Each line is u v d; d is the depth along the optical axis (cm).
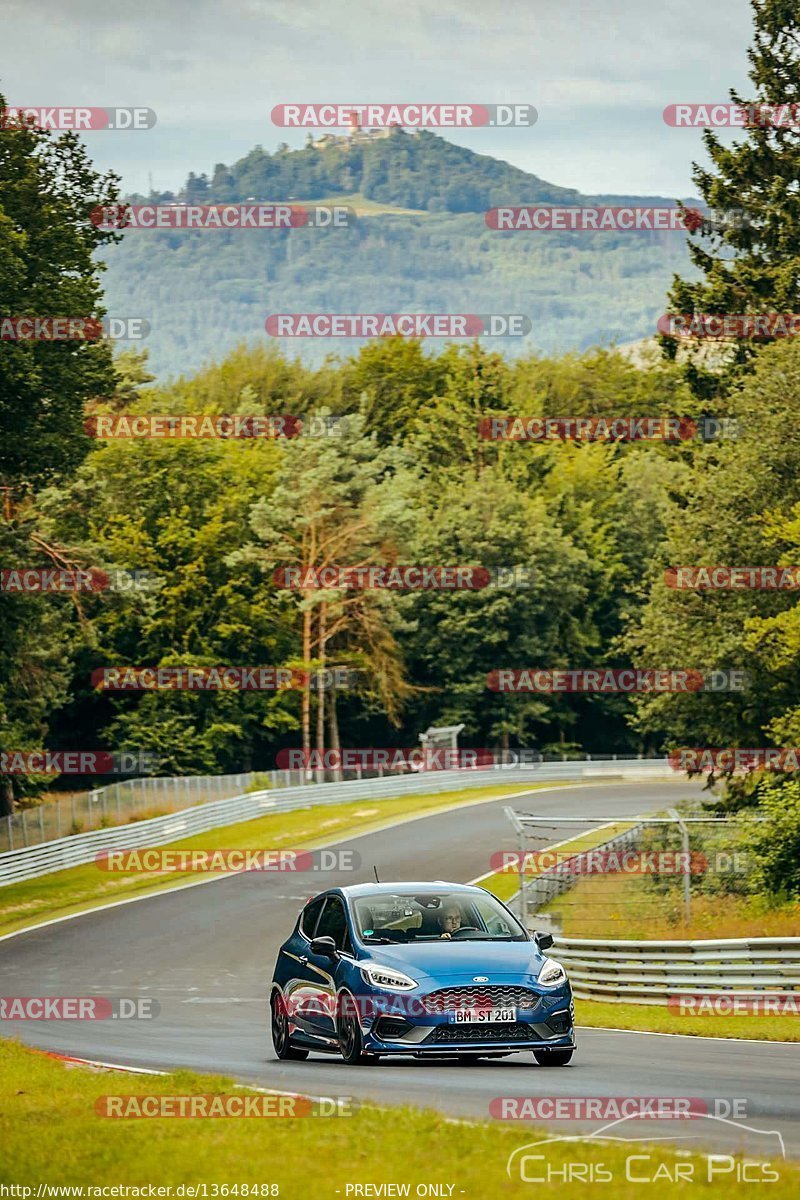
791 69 13838
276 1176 2167
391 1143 2362
